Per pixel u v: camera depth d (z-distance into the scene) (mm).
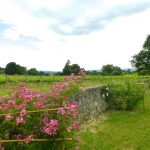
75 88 6145
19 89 5871
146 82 20906
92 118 10688
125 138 7852
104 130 8758
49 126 5000
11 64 68500
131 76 44125
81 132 8406
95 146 7086
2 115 5129
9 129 5102
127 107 12797
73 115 5457
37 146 5137
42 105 5496
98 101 11656
